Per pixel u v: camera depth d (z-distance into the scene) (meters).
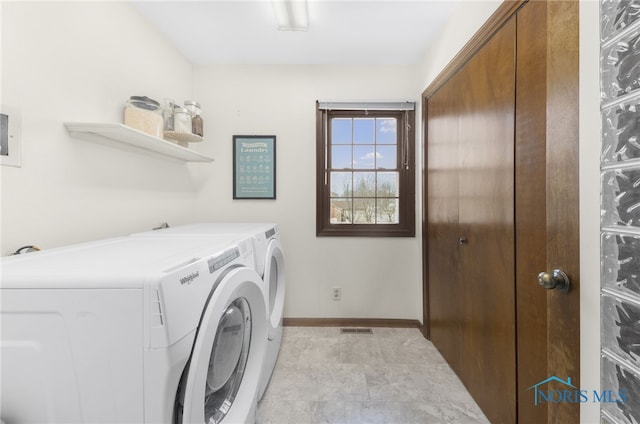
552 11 0.84
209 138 2.33
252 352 1.15
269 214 2.36
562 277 0.81
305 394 1.52
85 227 1.25
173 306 0.62
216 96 2.32
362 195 2.41
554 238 0.85
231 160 2.34
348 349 1.99
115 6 1.43
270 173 2.34
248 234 1.33
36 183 1.03
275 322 1.62
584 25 0.74
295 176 2.35
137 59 1.62
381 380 1.64
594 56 0.71
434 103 1.97
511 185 1.16
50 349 0.59
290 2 1.56
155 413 0.59
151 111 1.53
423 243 2.16
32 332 0.58
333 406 1.44
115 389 0.59
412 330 2.29
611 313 0.68
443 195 1.83
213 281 0.80
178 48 2.07
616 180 0.66
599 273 0.71
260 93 2.33
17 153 0.96
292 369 1.74
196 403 0.67
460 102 1.59
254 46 2.05
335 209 2.42
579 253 0.77
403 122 2.36
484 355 1.37
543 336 1.00
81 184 1.23
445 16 1.71
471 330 1.50
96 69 1.31
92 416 0.59
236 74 2.32
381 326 2.35
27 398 0.59
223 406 1.00
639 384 0.62
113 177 1.42
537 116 1.02
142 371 0.58
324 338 2.15
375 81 2.31
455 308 1.68
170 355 0.60
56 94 1.11
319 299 2.38
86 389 0.59
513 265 1.16
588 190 0.74
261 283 1.12
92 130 1.19
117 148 1.45
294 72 2.32
